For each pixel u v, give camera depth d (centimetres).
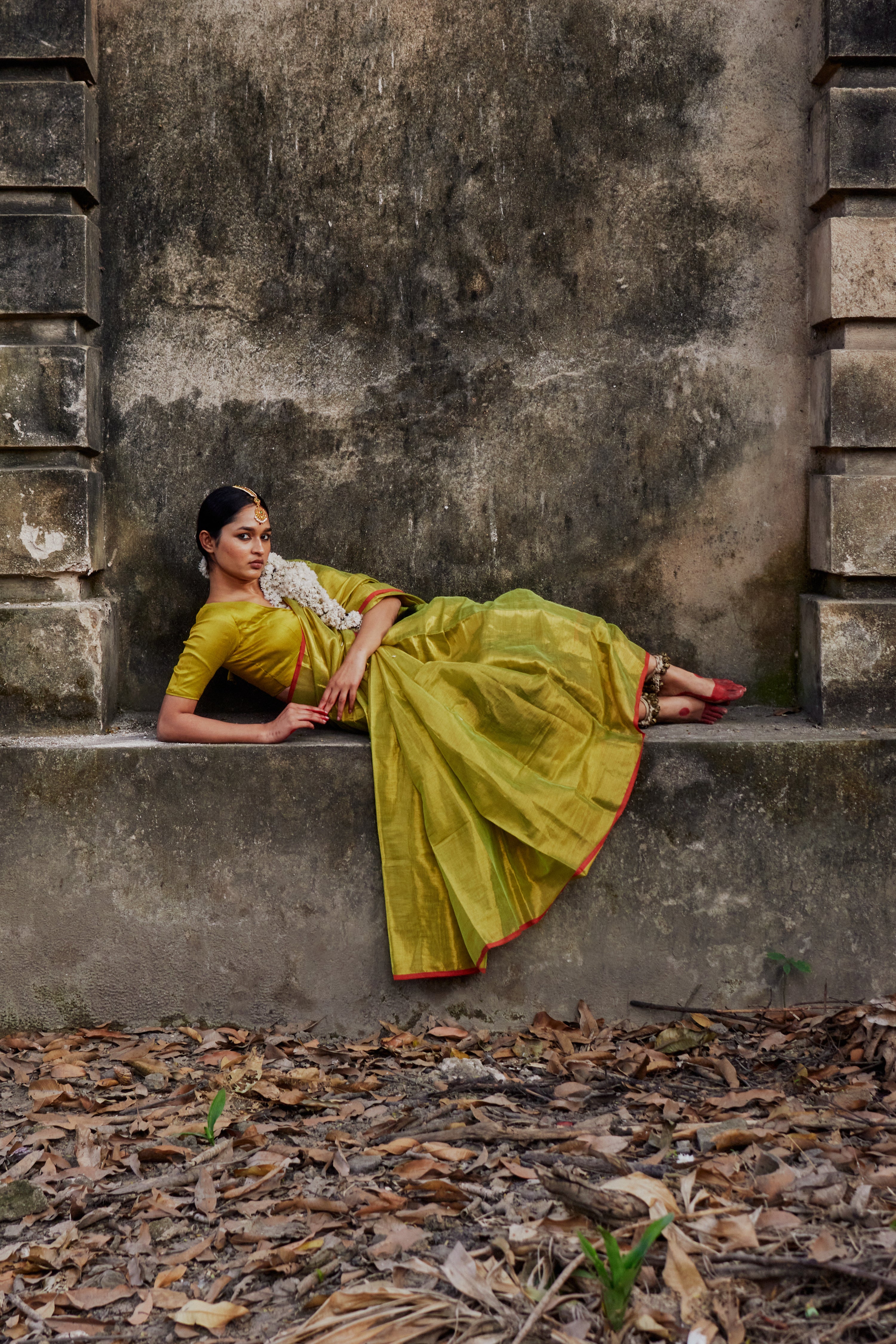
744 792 325
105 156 356
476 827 309
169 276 360
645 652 332
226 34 356
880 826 327
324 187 359
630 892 326
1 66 338
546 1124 264
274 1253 214
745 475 364
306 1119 272
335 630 344
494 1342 181
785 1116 260
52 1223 236
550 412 363
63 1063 304
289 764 323
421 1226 222
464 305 362
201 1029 327
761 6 356
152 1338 199
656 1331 182
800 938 328
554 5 356
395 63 357
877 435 338
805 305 362
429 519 365
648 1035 321
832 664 339
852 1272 189
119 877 324
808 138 358
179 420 363
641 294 362
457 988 326
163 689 368
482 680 316
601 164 359
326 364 363
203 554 349
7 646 334
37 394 334
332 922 325
